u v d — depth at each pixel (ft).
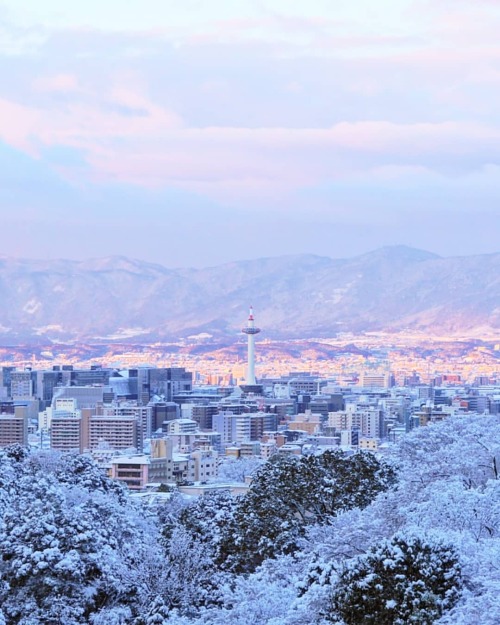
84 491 374.02
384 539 245.24
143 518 401.90
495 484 282.36
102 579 289.94
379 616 228.84
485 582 216.74
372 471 422.82
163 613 280.92
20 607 277.64
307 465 415.23
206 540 416.05
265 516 394.52
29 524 286.87
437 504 276.00
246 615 273.95
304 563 321.52
